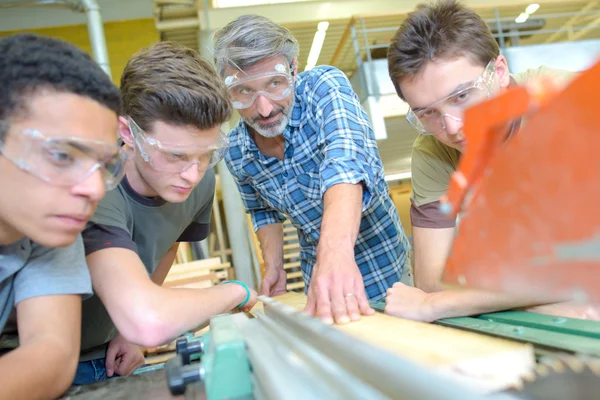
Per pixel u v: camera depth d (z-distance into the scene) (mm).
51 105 691
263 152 1787
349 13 6223
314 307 1053
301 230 1925
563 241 235
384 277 1859
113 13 5617
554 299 320
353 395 342
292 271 5672
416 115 1259
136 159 1220
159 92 1078
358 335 755
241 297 1294
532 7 6328
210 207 1725
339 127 1458
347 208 1225
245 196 2000
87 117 727
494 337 645
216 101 1137
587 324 672
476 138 296
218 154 1313
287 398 388
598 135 211
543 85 258
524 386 464
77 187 713
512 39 6340
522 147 254
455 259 331
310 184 1730
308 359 471
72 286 907
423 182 1465
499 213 280
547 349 580
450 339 637
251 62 1408
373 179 1408
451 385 260
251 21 1444
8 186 703
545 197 241
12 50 691
